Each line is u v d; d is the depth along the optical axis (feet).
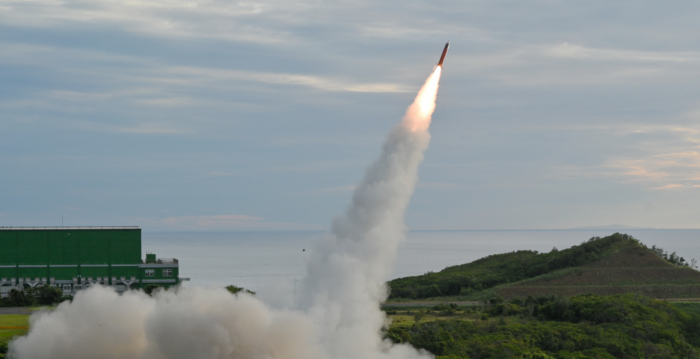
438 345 297.33
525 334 332.19
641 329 343.26
